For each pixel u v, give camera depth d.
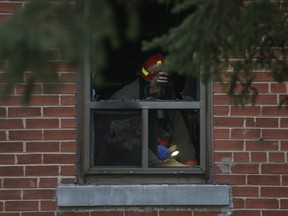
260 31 13.20
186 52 11.91
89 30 9.12
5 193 22.03
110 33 9.23
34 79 9.51
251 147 22.36
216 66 12.77
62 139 22.23
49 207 22.08
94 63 9.53
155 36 22.56
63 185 22.14
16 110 22.11
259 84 22.36
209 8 11.59
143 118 22.73
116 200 22.11
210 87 22.52
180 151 22.95
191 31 11.59
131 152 22.80
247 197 22.28
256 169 22.33
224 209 22.30
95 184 22.41
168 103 22.73
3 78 9.27
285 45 14.84
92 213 22.16
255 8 12.33
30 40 8.80
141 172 22.53
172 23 22.22
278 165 22.38
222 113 22.39
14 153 22.14
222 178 22.31
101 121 22.80
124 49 22.97
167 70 12.41
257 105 22.38
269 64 14.79
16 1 22.02
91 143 22.62
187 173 22.55
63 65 9.59
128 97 22.91
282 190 22.31
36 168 22.12
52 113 22.23
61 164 22.19
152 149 22.92
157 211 22.25
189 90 22.91
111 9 9.61
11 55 8.92
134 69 23.06
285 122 22.41
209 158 22.53
